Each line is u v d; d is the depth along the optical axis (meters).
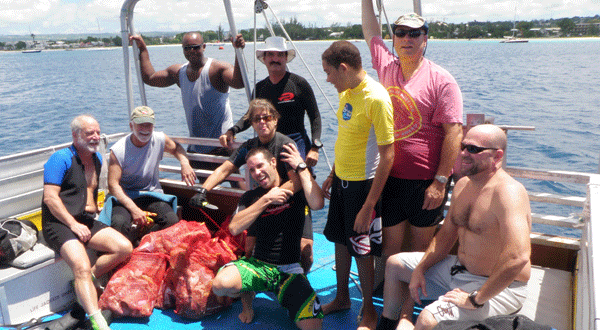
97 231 3.44
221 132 4.89
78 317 3.18
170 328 3.24
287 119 3.95
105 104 22.16
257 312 3.44
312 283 3.85
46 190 3.28
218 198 4.34
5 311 3.13
